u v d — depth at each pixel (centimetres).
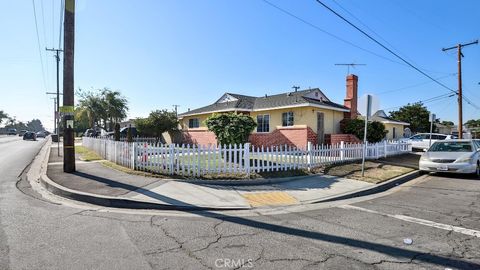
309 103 1864
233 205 692
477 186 990
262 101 2380
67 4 1059
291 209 678
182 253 415
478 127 7469
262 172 1059
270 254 416
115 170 1110
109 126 6053
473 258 412
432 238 488
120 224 541
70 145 1068
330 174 1119
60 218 571
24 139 5050
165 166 1027
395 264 392
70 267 366
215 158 1019
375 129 2047
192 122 2862
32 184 935
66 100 1067
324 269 373
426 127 5056
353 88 2255
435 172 1285
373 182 988
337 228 536
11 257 392
